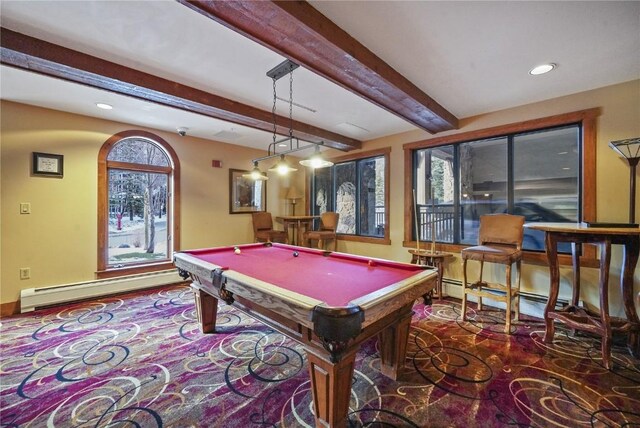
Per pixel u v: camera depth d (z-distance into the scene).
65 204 3.69
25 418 1.66
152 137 4.39
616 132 2.82
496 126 3.57
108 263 4.11
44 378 2.06
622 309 2.82
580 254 2.75
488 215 3.38
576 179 3.28
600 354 2.40
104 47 2.19
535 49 2.21
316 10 1.76
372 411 1.73
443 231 4.34
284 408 1.76
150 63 2.42
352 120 3.97
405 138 4.53
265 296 1.73
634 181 2.66
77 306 3.55
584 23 1.89
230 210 5.37
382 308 1.58
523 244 3.62
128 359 2.32
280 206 6.25
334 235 5.21
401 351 2.07
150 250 4.54
